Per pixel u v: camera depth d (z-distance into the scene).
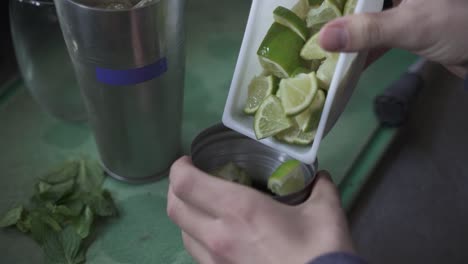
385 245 0.49
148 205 0.48
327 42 0.29
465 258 0.49
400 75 0.63
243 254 0.30
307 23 0.37
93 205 0.46
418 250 0.49
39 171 0.50
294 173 0.37
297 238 0.30
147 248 0.44
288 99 0.34
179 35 0.43
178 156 0.51
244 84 0.37
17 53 0.52
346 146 0.54
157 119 0.45
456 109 0.62
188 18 0.70
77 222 0.45
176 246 0.45
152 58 0.41
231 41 0.67
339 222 0.31
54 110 0.55
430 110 0.61
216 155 0.41
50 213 0.45
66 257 0.43
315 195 0.33
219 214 0.31
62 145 0.53
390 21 0.30
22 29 0.49
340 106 0.36
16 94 0.59
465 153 0.57
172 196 0.35
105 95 0.42
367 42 0.29
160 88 0.43
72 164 0.49
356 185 0.51
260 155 0.41
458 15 0.31
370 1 0.33
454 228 0.51
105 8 0.39
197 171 0.33
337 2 0.36
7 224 0.45
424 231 0.51
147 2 0.38
